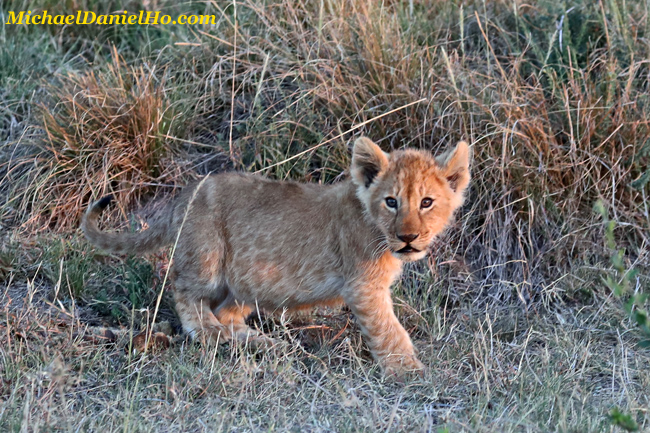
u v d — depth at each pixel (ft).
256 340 31.50
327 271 31.68
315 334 33.60
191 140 44.45
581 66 43.86
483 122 40.27
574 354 31.04
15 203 41.34
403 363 30.19
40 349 29.12
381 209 29.37
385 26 44.60
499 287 37.42
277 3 48.03
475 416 25.04
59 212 40.78
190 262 32.42
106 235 33.71
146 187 42.32
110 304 34.63
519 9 47.37
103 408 26.73
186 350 30.78
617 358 31.58
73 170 41.81
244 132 43.62
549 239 38.40
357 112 40.63
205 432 24.68
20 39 51.01
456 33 46.96
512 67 43.32
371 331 30.63
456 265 38.06
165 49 48.57
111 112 42.63
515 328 33.83
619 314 34.50
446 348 32.22
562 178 39.78
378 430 25.02
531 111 40.91
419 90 41.75
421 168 29.48
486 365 29.25
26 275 36.32
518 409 26.68
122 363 30.09
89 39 52.44
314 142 41.42
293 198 32.12
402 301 34.71
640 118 40.24
